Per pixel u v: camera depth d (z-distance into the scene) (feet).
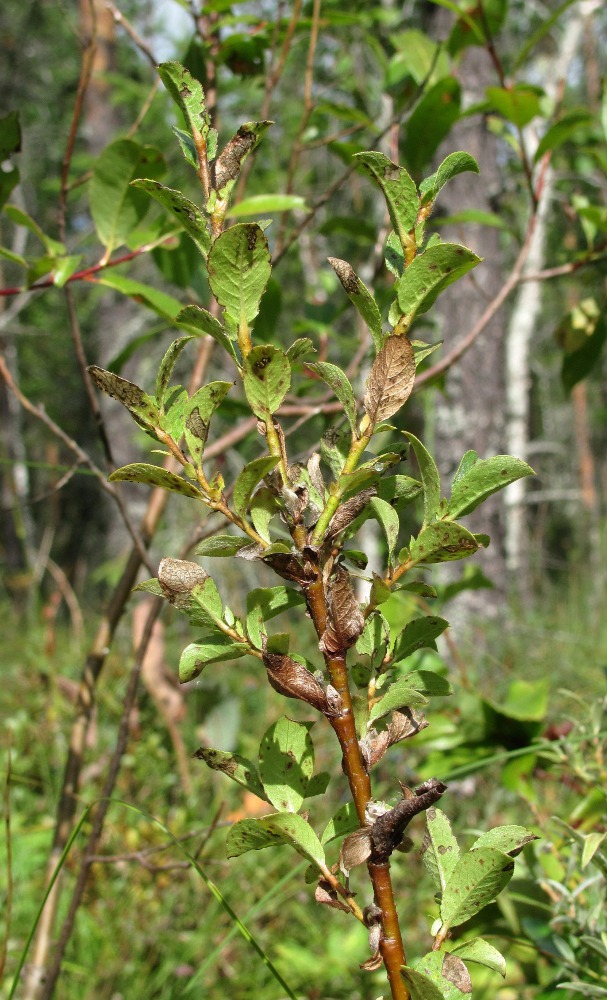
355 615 1.96
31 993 3.88
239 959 5.44
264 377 1.97
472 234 10.39
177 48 10.64
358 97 6.93
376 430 2.05
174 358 2.00
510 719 3.95
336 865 2.00
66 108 29.91
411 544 2.00
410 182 2.00
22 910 5.37
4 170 3.68
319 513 2.06
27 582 13.17
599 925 2.86
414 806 1.90
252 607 2.03
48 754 7.05
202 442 2.01
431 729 4.11
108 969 5.13
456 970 1.96
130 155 3.86
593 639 11.27
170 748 7.43
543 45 16.72
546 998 2.86
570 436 32.99
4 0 28.84
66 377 36.06
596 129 6.34
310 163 11.99
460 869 2.01
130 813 6.18
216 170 2.05
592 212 4.68
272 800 2.08
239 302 1.98
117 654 9.15
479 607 10.30
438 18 9.39
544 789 5.51
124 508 3.94
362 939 5.37
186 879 5.89
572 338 4.91
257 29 4.65
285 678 1.98
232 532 4.14
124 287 3.86
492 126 5.64
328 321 5.33
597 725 3.45
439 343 2.03
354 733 1.97
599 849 3.07
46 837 6.02
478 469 1.99
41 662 8.10
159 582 2.01
